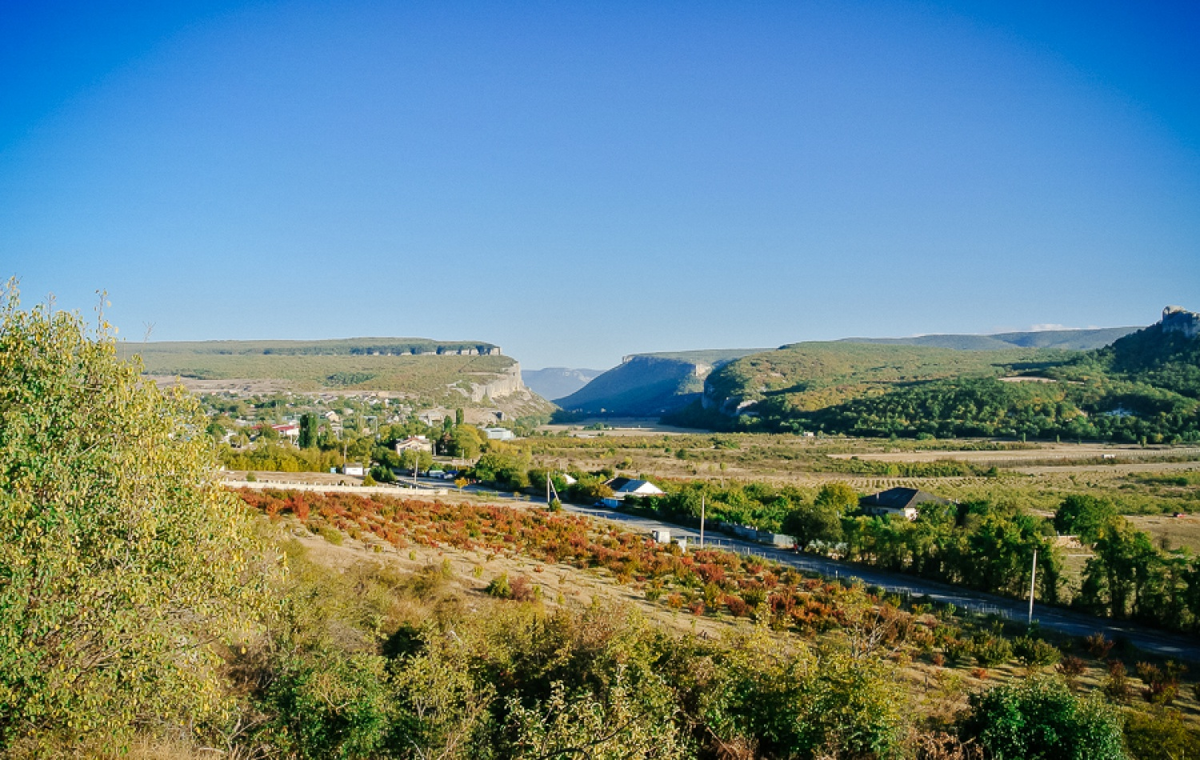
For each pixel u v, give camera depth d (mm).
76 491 10797
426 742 13117
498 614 22500
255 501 54406
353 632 19625
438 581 31094
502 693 15602
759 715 13117
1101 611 37531
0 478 10352
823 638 29594
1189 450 126625
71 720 10773
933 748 12828
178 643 12008
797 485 97000
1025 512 67188
